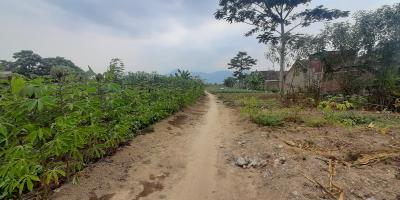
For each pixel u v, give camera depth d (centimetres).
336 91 2386
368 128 949
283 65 2555
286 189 491
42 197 453
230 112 1664
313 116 1172
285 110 1377
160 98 1283
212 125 1180
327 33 2175
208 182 555
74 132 431
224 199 487
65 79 492
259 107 1623
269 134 884
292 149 702
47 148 410
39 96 377
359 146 713
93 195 480
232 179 566
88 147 604
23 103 359
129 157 667
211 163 661
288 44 2420
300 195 467
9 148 374
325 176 528
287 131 921
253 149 736
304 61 2517
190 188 529
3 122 363
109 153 673
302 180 516
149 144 789
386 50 2017
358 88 2123
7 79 419
